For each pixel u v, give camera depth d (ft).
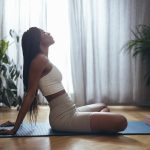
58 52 16.29
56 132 9.01
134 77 16.58
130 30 16.51
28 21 16.02
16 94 14.55
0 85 14.17
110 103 16.61
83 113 8.86
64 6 16.33
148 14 16.43
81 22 16.19
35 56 8.58
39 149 7.27
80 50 16.20
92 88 16.48
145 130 9.31
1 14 15.89
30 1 16.01
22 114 8.59
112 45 16.58
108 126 8.56
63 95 8.92
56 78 8.84
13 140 8.17
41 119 11.70
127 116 12.75
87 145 7.61
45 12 16.02
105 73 16.58
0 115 13.15
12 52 15.99
